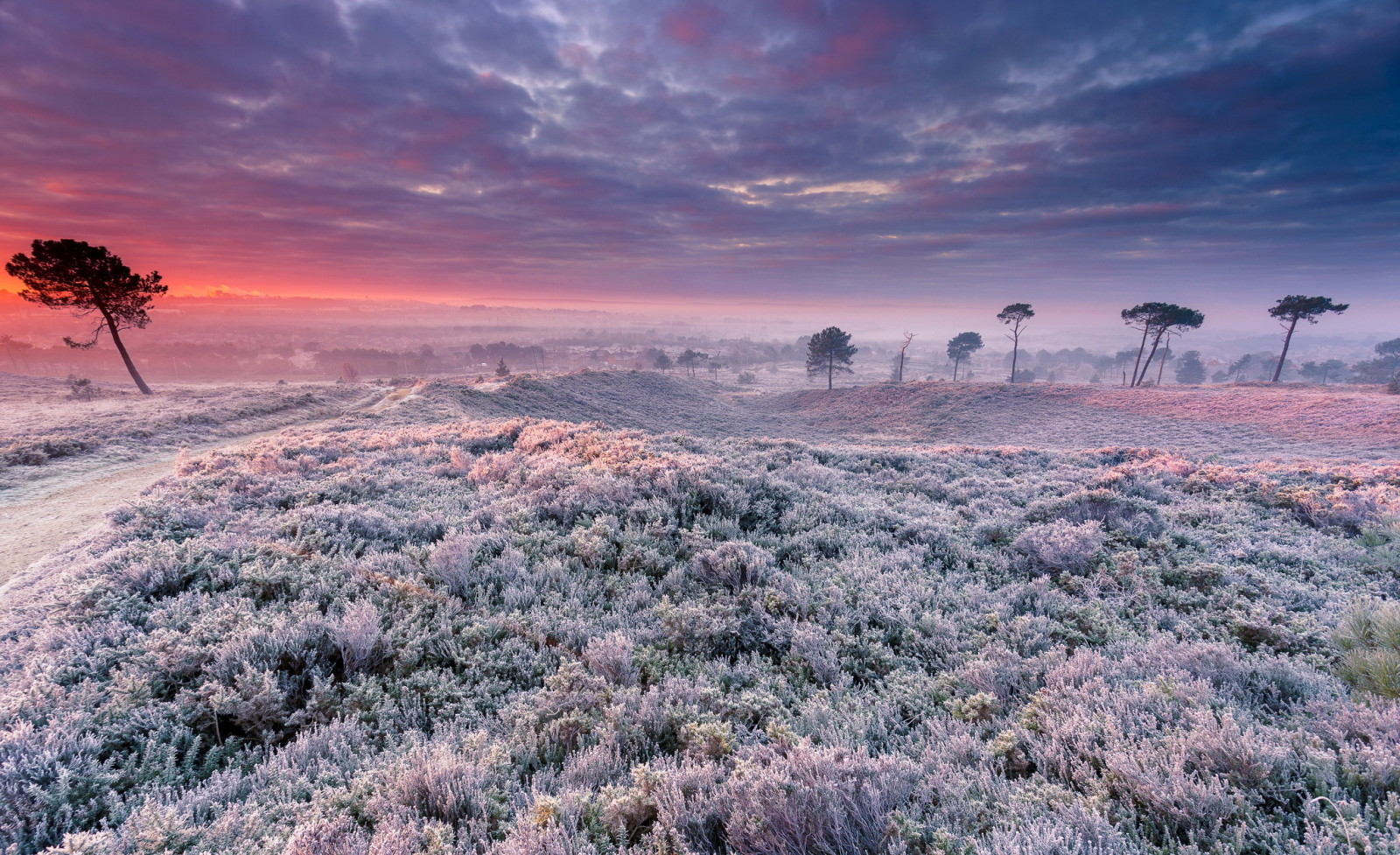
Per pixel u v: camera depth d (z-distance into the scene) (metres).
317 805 3.06
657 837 2.85
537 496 9.54
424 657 5.08
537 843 2.70
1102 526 8.92
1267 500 10.88
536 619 5.62
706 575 6.81
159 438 21.86
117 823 3.13
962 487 12.57
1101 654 5.01
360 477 10.72
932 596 6.48
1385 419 41.88
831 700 4.48
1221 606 6.22
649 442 15.13
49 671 4.41
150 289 48.00
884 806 3.00
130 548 6.82
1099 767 3.37
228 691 4.14
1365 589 6.71
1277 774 3.06
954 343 143.75
